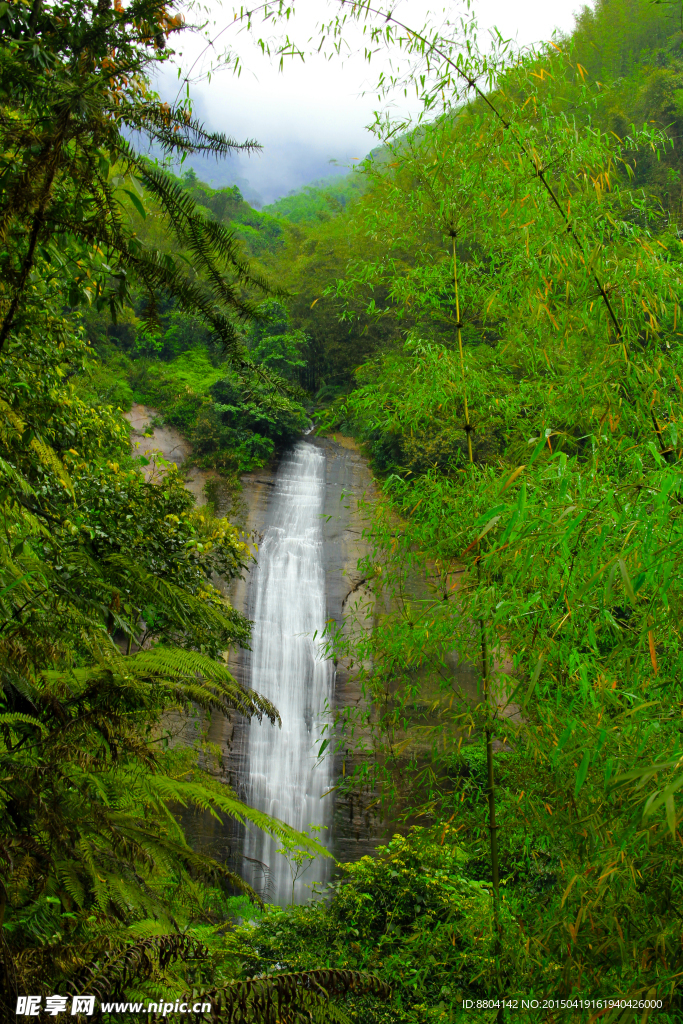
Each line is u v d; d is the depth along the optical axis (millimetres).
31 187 1399
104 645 1912
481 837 2684
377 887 4738
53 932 1682
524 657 2129
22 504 2246
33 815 1723
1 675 1652
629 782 1646
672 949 1840
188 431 19641
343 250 21422
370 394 3252
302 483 17719
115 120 1404
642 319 2482
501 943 2459
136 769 2170
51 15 1638
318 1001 1472
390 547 2889
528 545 1807
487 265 2957
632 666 1887
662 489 1481
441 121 2887
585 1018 1932
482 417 2887
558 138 2691
